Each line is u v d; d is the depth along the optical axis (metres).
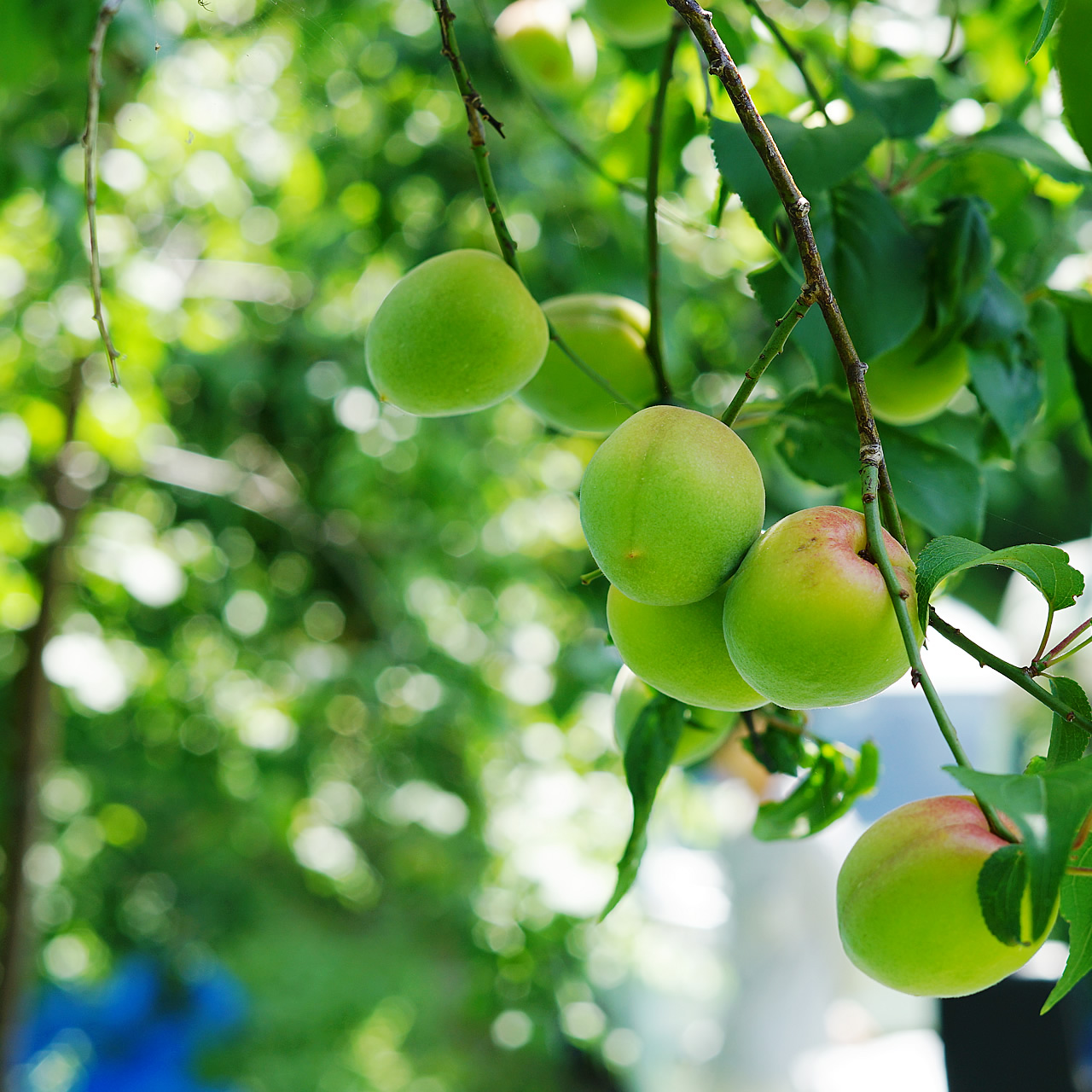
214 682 2.28
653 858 2.35
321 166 1.67
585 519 0.69
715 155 0.77
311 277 1.96
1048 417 1.06
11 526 1.83
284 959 2.73
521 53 0.98
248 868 2.95
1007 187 0.88
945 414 0.88
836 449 0.80
